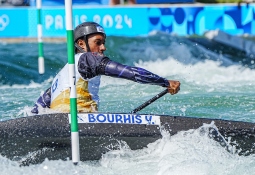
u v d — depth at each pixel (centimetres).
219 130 1741
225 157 1709
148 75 1709
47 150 1708
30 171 1661
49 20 4616
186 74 3791
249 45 4722
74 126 1633
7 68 3725
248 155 1747
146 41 4581
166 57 4312
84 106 1809
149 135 1722
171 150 1691
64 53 4197
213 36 4762
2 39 4606
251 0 5541
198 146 1703
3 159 1703
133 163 1683
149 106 2527
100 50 1844
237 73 3822
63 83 1848
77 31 1841
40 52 3641
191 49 4506
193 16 4797
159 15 4728
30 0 4956
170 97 2764
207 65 4141
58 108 1844
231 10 4816
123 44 4500
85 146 1712
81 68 1762
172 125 1748
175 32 4756
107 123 1741
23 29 4616
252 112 2419
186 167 1614
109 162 1703
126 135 1717
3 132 1706
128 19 4678
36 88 3288
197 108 2497
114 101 2644
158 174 1606
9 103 2672
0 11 4612
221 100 2695
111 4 5131
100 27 1841
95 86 1839
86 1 5088
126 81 3219
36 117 1752
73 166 1656
